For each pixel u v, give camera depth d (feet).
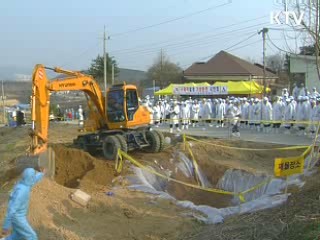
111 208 39.29
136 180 48.60
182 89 138.41
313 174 44.42
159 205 40.96
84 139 61.41
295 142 68.85
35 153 48.11
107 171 51.13
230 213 36.86
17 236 25.79
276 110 84.99
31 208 34.45
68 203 38.47
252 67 220.23
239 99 98.12
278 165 33.71
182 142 68.95
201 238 31.04
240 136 79.20
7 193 38.60
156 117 107.76
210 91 135.85
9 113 149.59
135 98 60.80
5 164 58.49
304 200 31.14
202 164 59.93
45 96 50.16
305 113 77.92
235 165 58.39
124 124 59.52
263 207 34.58
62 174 52.31
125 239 33.50
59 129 111.14
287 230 26.37
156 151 60.85
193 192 55.98
